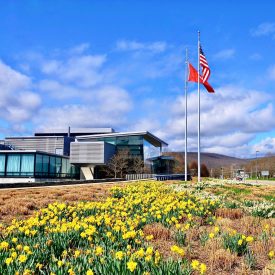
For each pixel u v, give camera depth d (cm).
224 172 12862
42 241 658
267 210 1166
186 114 3841
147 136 7038
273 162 13162
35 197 1722
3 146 6731
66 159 6219
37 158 5056
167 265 508
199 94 3353
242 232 858
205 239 749
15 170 5003
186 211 1058
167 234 805
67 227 754
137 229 859
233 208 1242
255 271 588
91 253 572
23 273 481
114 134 6775
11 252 573
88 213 1073
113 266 497
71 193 1934
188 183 3030
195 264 501
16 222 842
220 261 611
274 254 658
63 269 500
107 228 800
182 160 10494
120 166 6234
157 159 7862
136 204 1234
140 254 538
